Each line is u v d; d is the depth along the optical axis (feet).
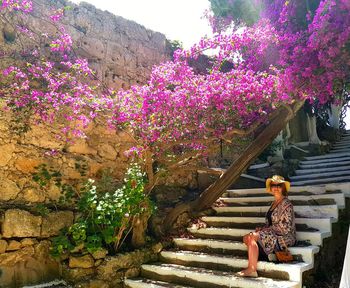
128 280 14.93
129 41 20.66
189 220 18.60
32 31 16.58
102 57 19.17
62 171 16.24
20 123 15.15
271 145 27.73
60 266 14.76
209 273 13.83
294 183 23.12
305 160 28.53
